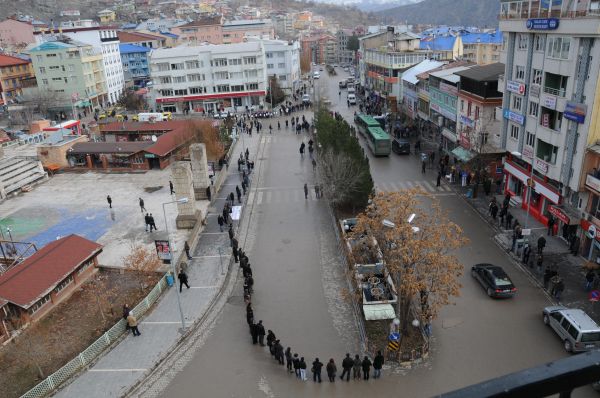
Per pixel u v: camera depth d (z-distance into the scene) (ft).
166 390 73.72
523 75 122.52
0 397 72.90
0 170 175.94
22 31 456.04
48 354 82.48
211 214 143.33
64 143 198.39
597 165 99.81
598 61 93.66
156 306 95.96
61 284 99.04
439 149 193.47
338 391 71.31
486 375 72.79
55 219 145.69
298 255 115.24
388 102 277.85
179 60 306.76
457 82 168.66
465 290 95.81
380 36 332.19
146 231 132.98
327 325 87.71
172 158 198.90
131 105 326.85
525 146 124.57
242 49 307.99
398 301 76.43
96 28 371.97
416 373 74.02
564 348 78.18
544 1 109.09
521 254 107.86
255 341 83.25
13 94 331.77
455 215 131.85
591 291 92.84
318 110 233.55
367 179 132.16
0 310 86.38
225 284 103.45
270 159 199.82
